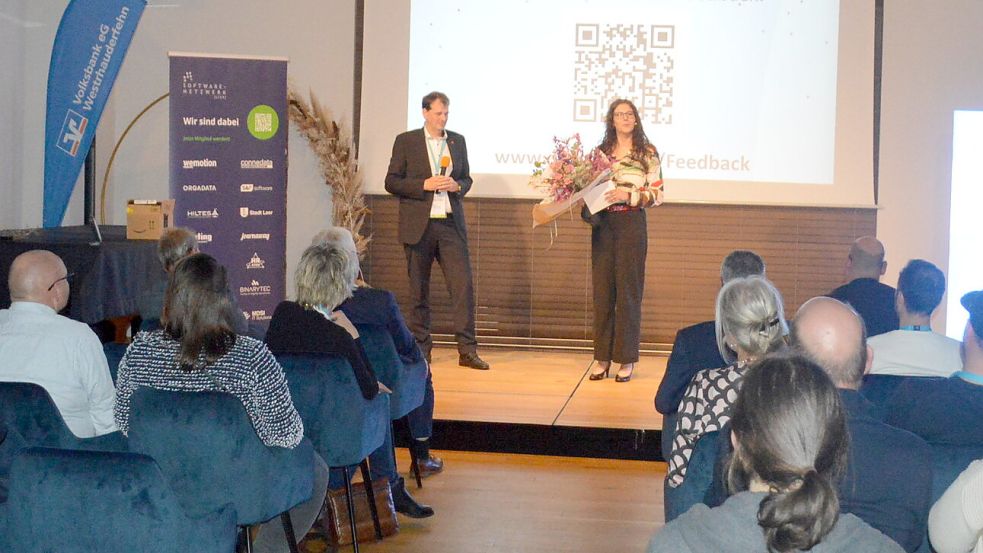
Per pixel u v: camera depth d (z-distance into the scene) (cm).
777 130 722
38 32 745
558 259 741
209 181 628
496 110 737
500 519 429
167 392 278
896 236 728
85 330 314
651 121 728
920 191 725
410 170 652
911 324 340
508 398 578
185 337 283
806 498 126
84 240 512
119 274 491
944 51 718
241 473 281
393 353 422
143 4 631
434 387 600
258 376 283
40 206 754
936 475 229
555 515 436
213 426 276
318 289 361
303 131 746
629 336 621
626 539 408
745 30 720
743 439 135
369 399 356
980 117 720
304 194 772
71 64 623
